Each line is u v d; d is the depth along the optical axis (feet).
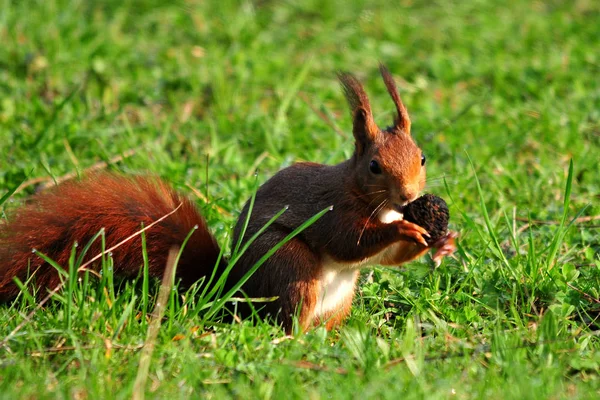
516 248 34.24
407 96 54.85
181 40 62.90
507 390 24.94
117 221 31.96
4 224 32.04
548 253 35.37
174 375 26.45
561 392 25.41
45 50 57.26
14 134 47.03
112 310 28.50
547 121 49.57
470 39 64.28
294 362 26.55
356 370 26.94
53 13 61.98
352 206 31.14
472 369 26.86
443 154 46.78
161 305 28.37
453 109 53.21
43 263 31.45
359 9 70.18
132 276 32.37
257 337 28.73
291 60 60.08
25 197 40.55
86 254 31.71
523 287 32.96
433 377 26.40
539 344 28.04
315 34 64.75
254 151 47.39
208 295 29.48
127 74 55.57
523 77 57.06
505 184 42.98
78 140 46.34
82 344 27.40
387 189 30.42
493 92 55.57
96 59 55.98
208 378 26.13
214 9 67.87
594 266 34.71
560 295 32.04
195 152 46.83
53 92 53.16
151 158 45.37
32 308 30.22
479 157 46.29
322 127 49.65
